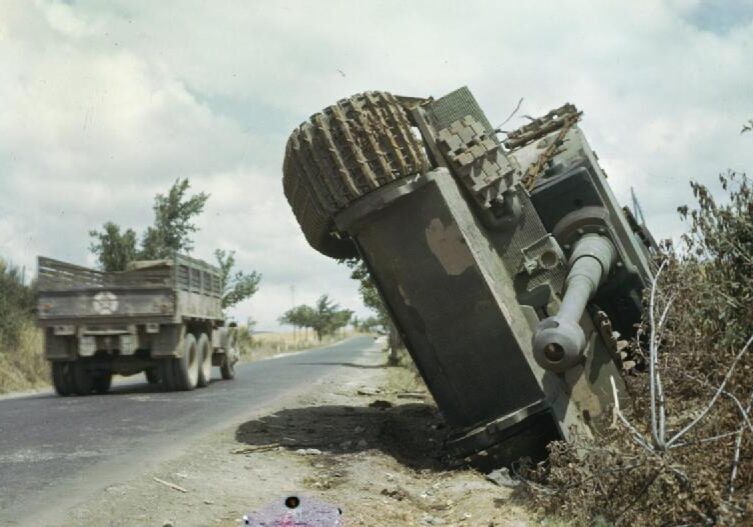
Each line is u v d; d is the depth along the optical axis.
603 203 10.50
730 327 7.46
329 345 90.25
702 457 6.04
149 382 24.00
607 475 6.32
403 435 11.96
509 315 9.28
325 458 9.40
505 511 6.97
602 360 9.44
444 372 9.51
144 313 18.33
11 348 25.72
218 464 8.80
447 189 9.38
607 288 10.48
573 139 11.43
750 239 8.06
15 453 9.59
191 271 19.70
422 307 9.46
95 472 8.34
